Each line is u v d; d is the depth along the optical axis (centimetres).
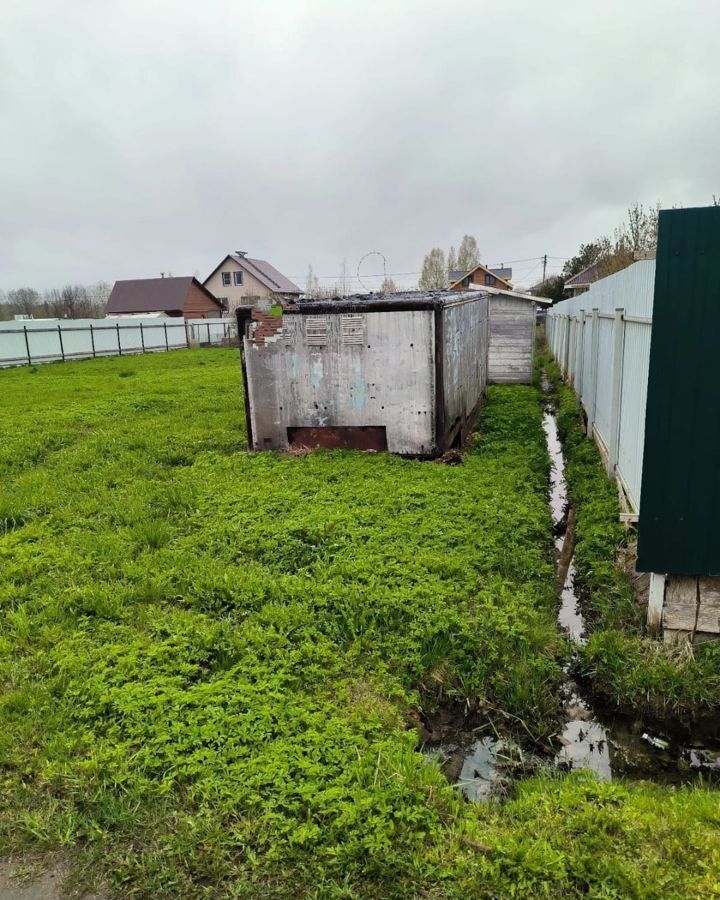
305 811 270
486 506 629
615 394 695
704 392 368
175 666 375
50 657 386
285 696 348
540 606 469
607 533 575
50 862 253
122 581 489
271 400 853
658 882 233
